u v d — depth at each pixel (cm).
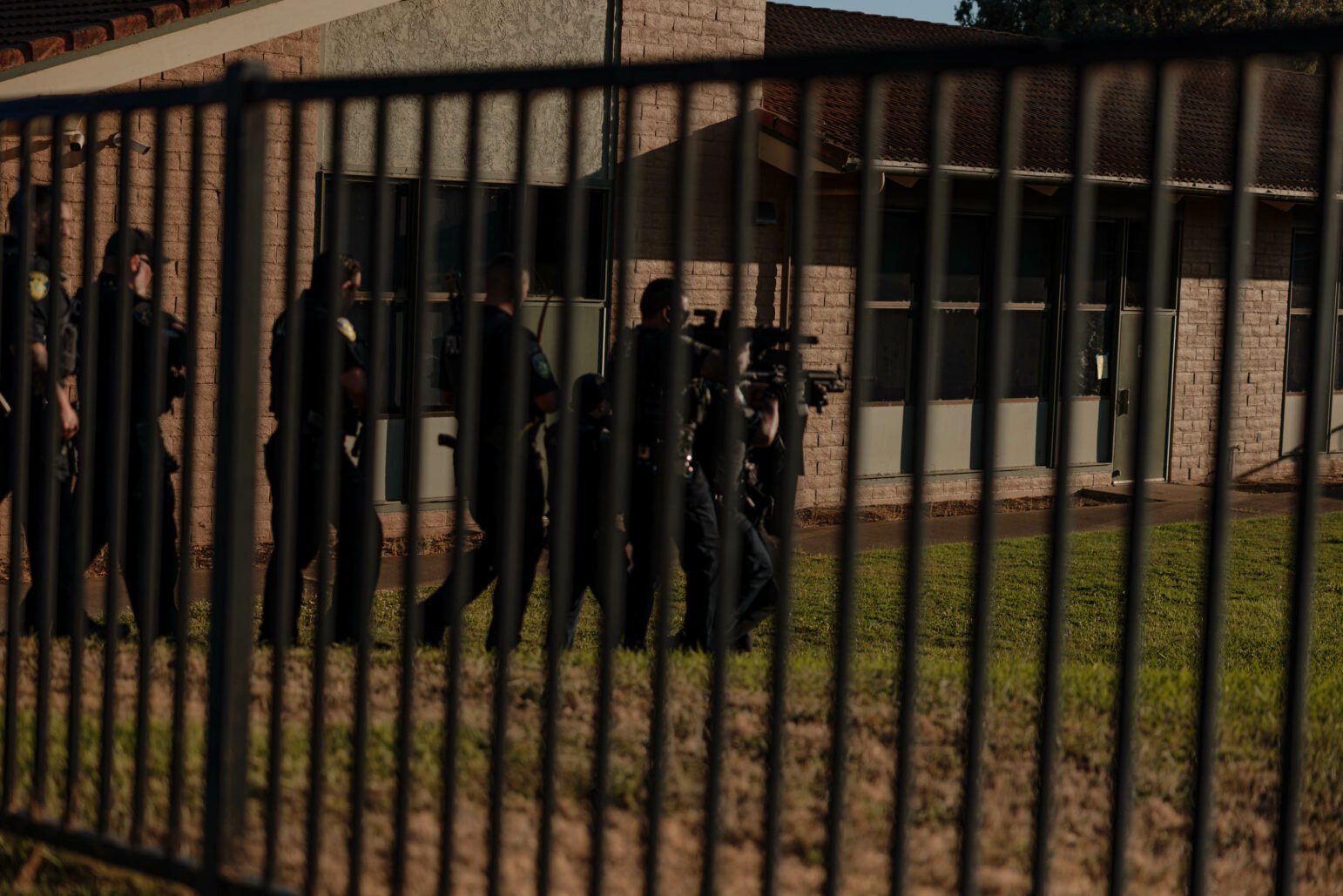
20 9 1523
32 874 536
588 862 494
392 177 1547
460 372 453
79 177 1320
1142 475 346
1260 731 660
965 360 2072
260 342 490
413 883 486
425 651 797
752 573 909
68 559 832
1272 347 2395
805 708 665
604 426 838
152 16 1343
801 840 503
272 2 1426
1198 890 345
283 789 564
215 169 1395
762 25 1838
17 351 558
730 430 400
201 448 1395
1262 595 1409
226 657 484
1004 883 471
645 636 863
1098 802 548
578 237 422
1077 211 343
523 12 1642
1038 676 777
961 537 1772
